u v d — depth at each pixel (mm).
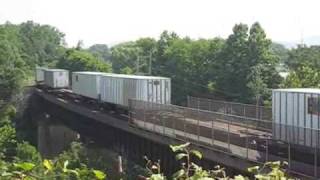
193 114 32531
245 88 82938
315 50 101250
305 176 20703
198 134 29094
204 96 93125
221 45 97062
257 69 82375
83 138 58500
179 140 31156
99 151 48219
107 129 48438
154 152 35906
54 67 145000
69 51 131250
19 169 5645
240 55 86062
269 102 74500
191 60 98750
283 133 26656
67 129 70562
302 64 82562
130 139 41406
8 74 88812
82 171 5742
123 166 42438
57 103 69250
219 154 26797
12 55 96750
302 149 25109
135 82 44312
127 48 161125
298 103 26531
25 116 87500
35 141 77500
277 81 83312
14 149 47188
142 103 39688
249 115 35469
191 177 5125
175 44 106750
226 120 36469
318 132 23188
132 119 39656
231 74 85188
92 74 55438
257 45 84688
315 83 62281
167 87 45406
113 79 49125
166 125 33375
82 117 59156
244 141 25641
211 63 93688
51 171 5707
